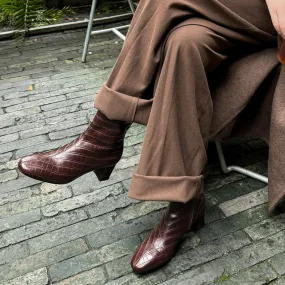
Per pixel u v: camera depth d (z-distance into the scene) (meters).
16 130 1.69
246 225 1.19
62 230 1.19
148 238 1.07
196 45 0.87
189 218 1.05
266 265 1.06
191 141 0.94
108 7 3.16
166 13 0.89
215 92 1.09
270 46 1.09
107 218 1.23
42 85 2.07
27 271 1.06
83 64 2.33
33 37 2.73
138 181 0.94
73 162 1.08
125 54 0.98
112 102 0.98
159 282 1.02
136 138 1.65
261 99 1.13
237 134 1.20
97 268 1.06
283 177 1.04
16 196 1.33
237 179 1.39
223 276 1.03
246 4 0.99
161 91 0.88
